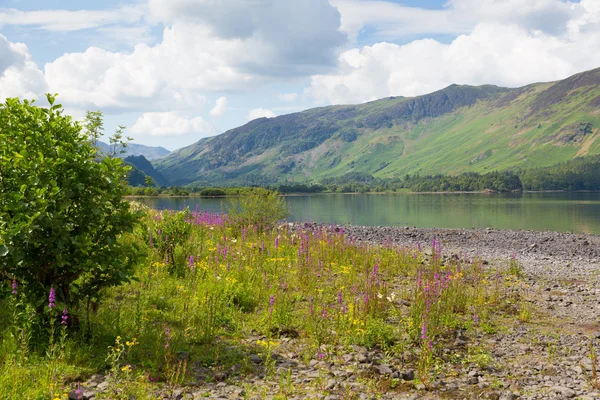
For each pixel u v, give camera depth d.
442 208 105.88
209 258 14.97
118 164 8.77
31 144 8.23
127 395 6.59
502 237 36.78
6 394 6.26
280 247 19.36
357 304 11.55
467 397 7.64
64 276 8.32
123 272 8.62
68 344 7.72
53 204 7.91
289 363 8.55
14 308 8.00
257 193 25.72
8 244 7.38
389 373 8.39
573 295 16.14
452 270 17.72
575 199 163.50
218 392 7.13
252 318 10.87
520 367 9.14
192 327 9.59
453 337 10.71
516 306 14.08
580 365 9.09
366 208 111.56
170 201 106.62
